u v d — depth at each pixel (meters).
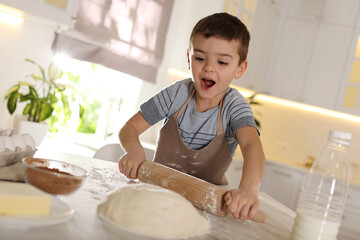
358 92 3.68
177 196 0.82
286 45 3.93
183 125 1.42
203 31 1.21
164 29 3.18
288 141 4.22
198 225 0.81
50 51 2.38
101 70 3.20
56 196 0.82
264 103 4.30
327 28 3.79
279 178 3.71
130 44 2.82
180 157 1.40
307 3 3.86
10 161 0.94
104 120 3.27
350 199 3.37
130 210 0.74
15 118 2.07
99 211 0.78
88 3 2.39
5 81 2.12
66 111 2.40
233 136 1.38
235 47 1.23
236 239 0.82
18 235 0.59
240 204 0.91
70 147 2.60
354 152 3.96
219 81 1.24
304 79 3.86
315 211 0.86
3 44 2.04
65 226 0.67
